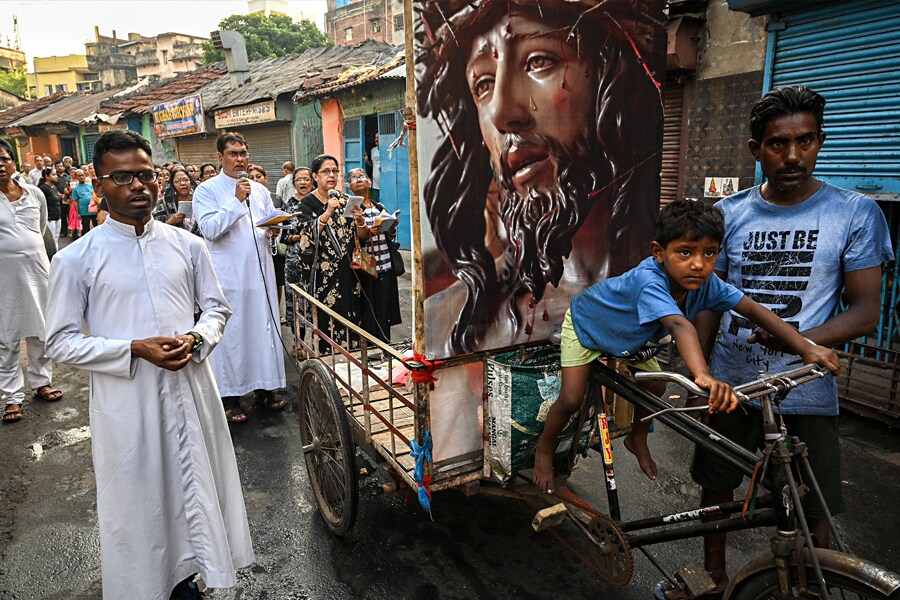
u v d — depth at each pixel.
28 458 4.02
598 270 2.55
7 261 4.48
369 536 3.07
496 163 2.21
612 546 2.24
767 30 5.03
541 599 2.60
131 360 2.09
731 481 2.37
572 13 2.28
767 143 2.02
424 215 2.10
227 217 4.21
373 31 31.83
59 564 2.93
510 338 2.37
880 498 3.33
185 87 18.17
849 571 1.65
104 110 20.34
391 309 4.86
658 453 3.94
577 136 2.38
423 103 2.02
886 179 4.39
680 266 1.81
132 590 2.18
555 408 2.20
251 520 3.24
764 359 2.20
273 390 4.71
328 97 11.29
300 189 5.60
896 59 4.24
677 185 6.12
